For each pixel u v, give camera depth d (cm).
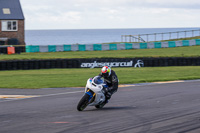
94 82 1409
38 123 1155
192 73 3406
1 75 3294
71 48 6056
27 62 3966
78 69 3984
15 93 2148
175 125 1108
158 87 2377
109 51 6006
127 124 1130
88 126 1098
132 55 5153
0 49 5609
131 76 3133
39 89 2344
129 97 1906
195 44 6800
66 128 1068
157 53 5491
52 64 4059
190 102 1669
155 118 1239
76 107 1544
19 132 1018
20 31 7306
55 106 1591
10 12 7369
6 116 1324
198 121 1169
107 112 1388
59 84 2597
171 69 3881
